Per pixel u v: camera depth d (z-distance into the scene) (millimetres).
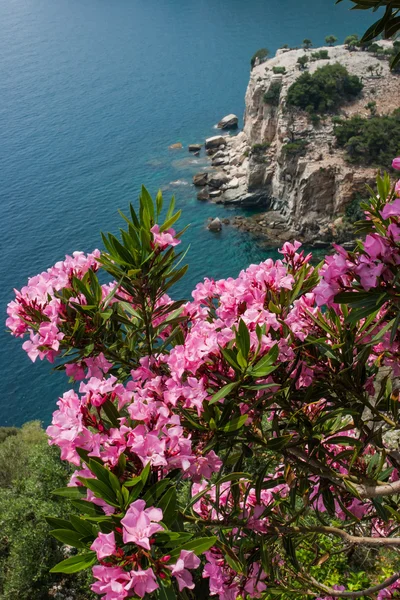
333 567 10836
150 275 4387
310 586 5902
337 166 90062
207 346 3939
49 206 122562
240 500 5312
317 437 4504
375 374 4703
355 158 90750
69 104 189375
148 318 4617
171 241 4234
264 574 4922
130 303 4754
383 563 10820
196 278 84625
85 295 4402
